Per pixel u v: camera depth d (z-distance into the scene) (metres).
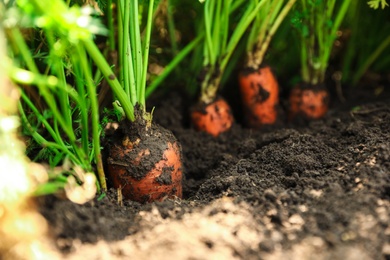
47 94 0.39
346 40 0.64
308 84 0.58
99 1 0.46
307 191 0.42
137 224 0.41
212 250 0.38
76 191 0.42
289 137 0.50
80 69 0.43
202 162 0.53
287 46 0.61
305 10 0.53
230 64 0.59
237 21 0.58
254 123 0.57
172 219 0.41
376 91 0.63
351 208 0.40
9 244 0.37
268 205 0.41
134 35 0.45
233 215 0.41
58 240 0.38
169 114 0.57
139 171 0.45
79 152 0.42
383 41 0.63
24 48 0.37
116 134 0.46
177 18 0.60
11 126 0.37
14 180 0.37
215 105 0.55
